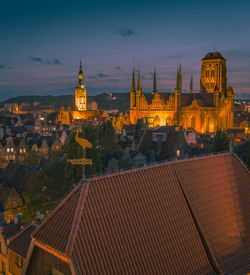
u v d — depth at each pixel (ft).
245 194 148.66
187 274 107.96
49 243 97.96
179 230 117.29
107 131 360.69
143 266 100.42
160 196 120.98
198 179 137.80
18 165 307.17
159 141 311.88
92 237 96.89
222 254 119.75
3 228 160.97
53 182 252.62
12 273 147.33
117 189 111.86
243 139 464.65
